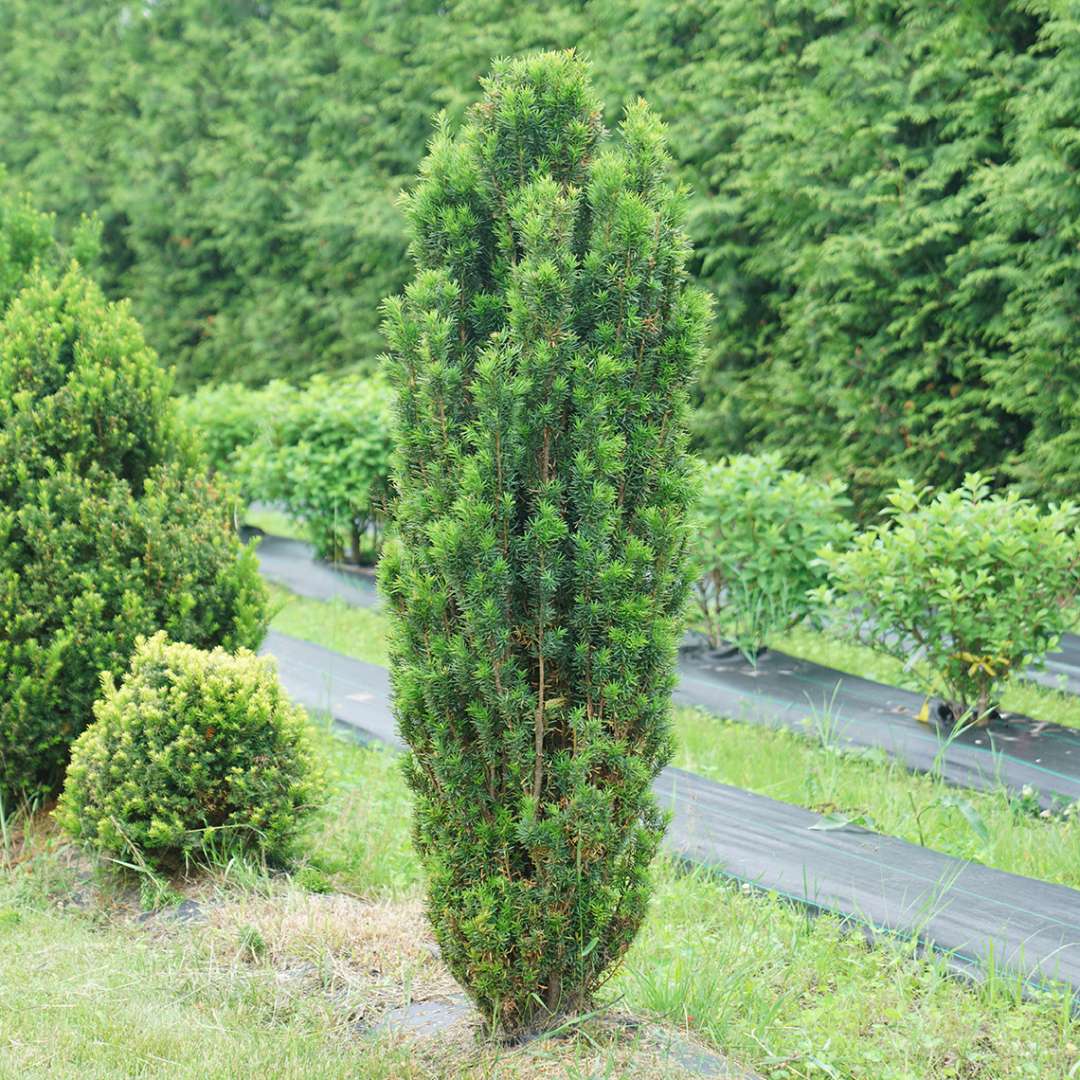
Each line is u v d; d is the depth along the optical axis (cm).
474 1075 349
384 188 1716
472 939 347
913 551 730
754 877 513
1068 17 1052
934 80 1198
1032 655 732
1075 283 1089
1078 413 1091
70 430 585
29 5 2214
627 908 360
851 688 840
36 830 573
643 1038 364
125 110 2114
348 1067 361
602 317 341
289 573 1255
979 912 471
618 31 1462
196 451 641
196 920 474
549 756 351
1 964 429
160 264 2028
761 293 1399
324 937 450
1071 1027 387
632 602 337
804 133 1250
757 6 1312
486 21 1614
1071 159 1069
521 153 349
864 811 601
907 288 1202
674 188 353
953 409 1204
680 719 805
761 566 883
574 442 337
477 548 333
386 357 357
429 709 344
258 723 516
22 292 619
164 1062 362
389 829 560
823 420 1298
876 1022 395
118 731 512
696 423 1380
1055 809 641
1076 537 716
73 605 565
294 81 1817
